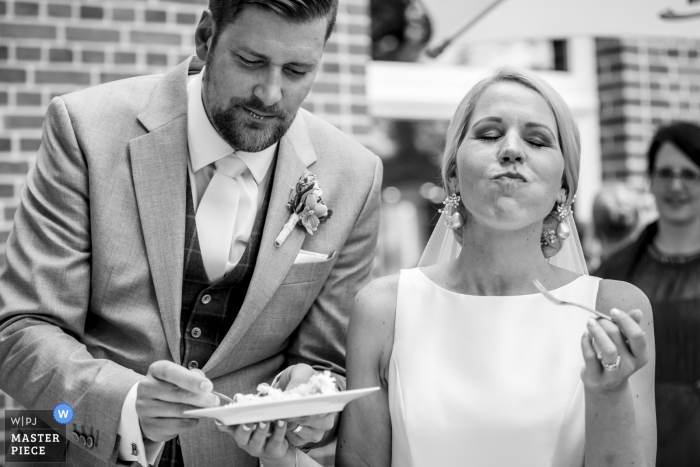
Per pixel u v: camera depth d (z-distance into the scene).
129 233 2.22
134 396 1.98
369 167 2.50
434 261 2.40
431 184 5.33
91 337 2.29
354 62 4.61
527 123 2.07
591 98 5.66
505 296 2.13
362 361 2.18
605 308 2.10
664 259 3.78
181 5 4.29
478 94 2.16
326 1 2.04
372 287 2.24
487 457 1.98
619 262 3.91
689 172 3.73
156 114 2.31
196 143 2.28
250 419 1.75
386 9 5.18
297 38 2.03
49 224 2.23
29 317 2.18
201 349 2.27
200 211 2.28
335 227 2.39
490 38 4.09
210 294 2.27
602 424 1.85
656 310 3.67
